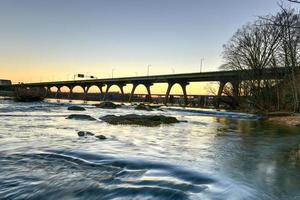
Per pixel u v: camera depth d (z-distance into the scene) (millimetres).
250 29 66500
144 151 14359
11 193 7977
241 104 68688
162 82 123812
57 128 21688
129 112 47281
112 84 150375
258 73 61844
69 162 11258
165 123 30312
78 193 8094
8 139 15906
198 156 13773
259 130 26844
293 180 10180
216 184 9305
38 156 12031
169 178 9641
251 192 8758
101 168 10555
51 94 190625
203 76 95062
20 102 67062
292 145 17984
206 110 67125
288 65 52281
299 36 46500
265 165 12383
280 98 58312
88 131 20641
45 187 8469
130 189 8453
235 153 14938
